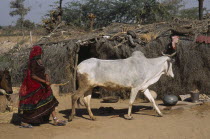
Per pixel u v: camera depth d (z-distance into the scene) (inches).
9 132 243.8
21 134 237.8
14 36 1005.8
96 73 277.4
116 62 283.1
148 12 839.1
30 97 250.7
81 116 304.5
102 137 230.4
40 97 251.8
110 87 283.3
